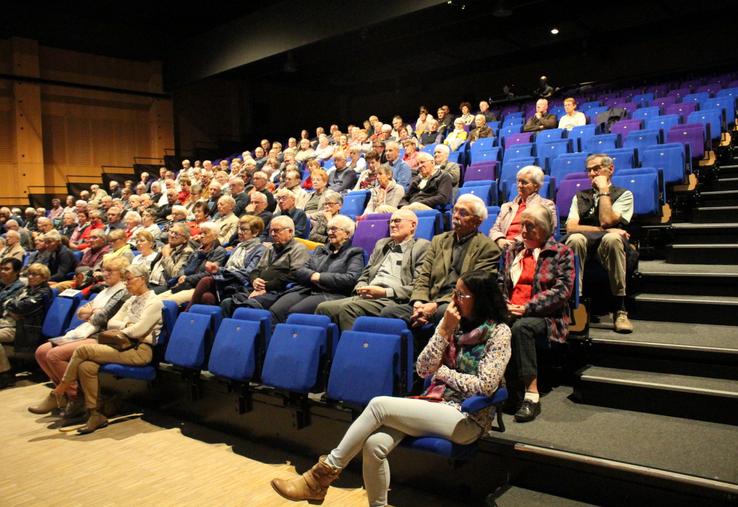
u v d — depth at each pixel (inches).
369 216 153.3
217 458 107.1
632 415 91.2
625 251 113.5
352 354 94.0
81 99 454.0
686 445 79.0
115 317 140.4
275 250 143.3
